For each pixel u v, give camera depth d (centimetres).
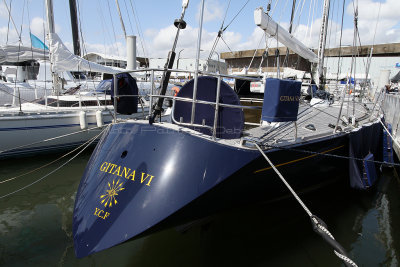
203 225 330
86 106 898
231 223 385
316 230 199
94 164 317
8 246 364
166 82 321
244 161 274
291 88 291
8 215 455
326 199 497
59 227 417
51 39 878
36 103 883
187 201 253
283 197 385
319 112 536
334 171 441
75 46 1251
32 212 466
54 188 572
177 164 267
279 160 317
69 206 491
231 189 281
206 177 261
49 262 331
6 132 712
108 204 267
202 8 274
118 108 374
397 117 841
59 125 786
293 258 336
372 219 442
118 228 251
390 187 576
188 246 356
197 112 330
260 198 336
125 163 287
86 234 260
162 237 374
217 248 354
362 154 497
